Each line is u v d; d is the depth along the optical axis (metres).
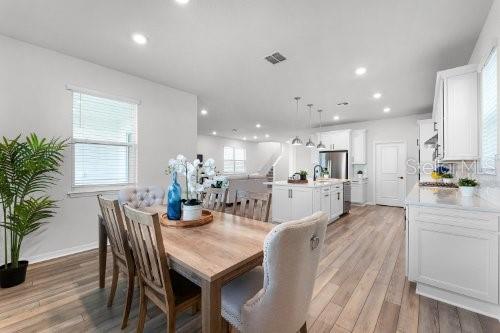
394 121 6.59
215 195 2.63
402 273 2.53
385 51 2.85
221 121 7.27
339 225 4.54
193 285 1.47
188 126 4.40
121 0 2.01
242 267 1.22
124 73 3.52
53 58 2.87
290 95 4.60
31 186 2.44
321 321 1.76
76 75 3.05
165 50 2.86
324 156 7.52
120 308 1.91
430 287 2.08
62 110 2.95
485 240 1.82
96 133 3.29
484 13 2.14
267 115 6.36
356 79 3.73
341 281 2.36
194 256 1.25
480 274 1.84
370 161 6.98
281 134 10.03
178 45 2.74
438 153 3.76
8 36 2.57
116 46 2.77
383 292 2.15
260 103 5.16
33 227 2.40
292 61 3.13
